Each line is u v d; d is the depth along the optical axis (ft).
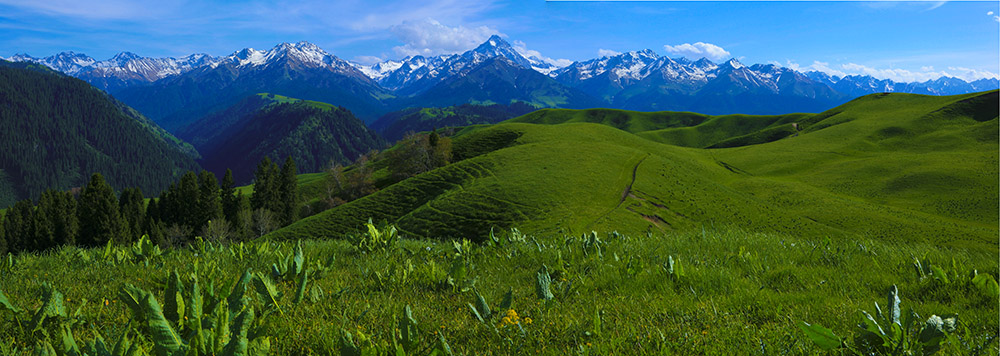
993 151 389.80
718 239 26.58
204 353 7.91
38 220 311.68
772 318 11.98
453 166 323.57
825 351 9.29
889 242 24.79
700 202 263.08
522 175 281.33
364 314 12.22
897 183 342.44
